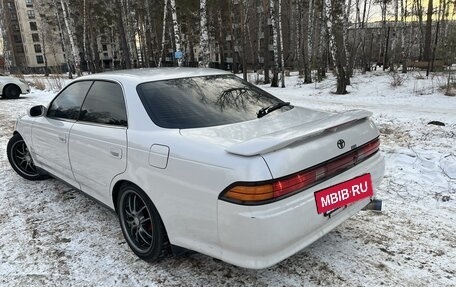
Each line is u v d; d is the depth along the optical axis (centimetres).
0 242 334
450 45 1364
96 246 322
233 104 308
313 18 2455
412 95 1379
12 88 1506
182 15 3183
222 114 290
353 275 266
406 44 2330
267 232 205
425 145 602
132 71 352
